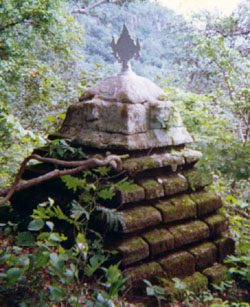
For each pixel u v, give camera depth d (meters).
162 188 2.58
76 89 5.49
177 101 4.17
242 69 4.38
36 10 4.77
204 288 2.46
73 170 1.94
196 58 8.27
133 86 2.77
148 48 17.00
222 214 2.90
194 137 3.58
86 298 1.97
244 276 2.60
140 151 2.63
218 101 4.64
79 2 11.30
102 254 2.29
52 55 6.88
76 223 1.99
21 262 1.85
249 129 4.07
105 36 16.55
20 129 2.94
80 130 2.79
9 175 5.16
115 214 2.10
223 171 1.69
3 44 4.97
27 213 2.96
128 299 2.18
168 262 2.42
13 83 5.34
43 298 1.80
